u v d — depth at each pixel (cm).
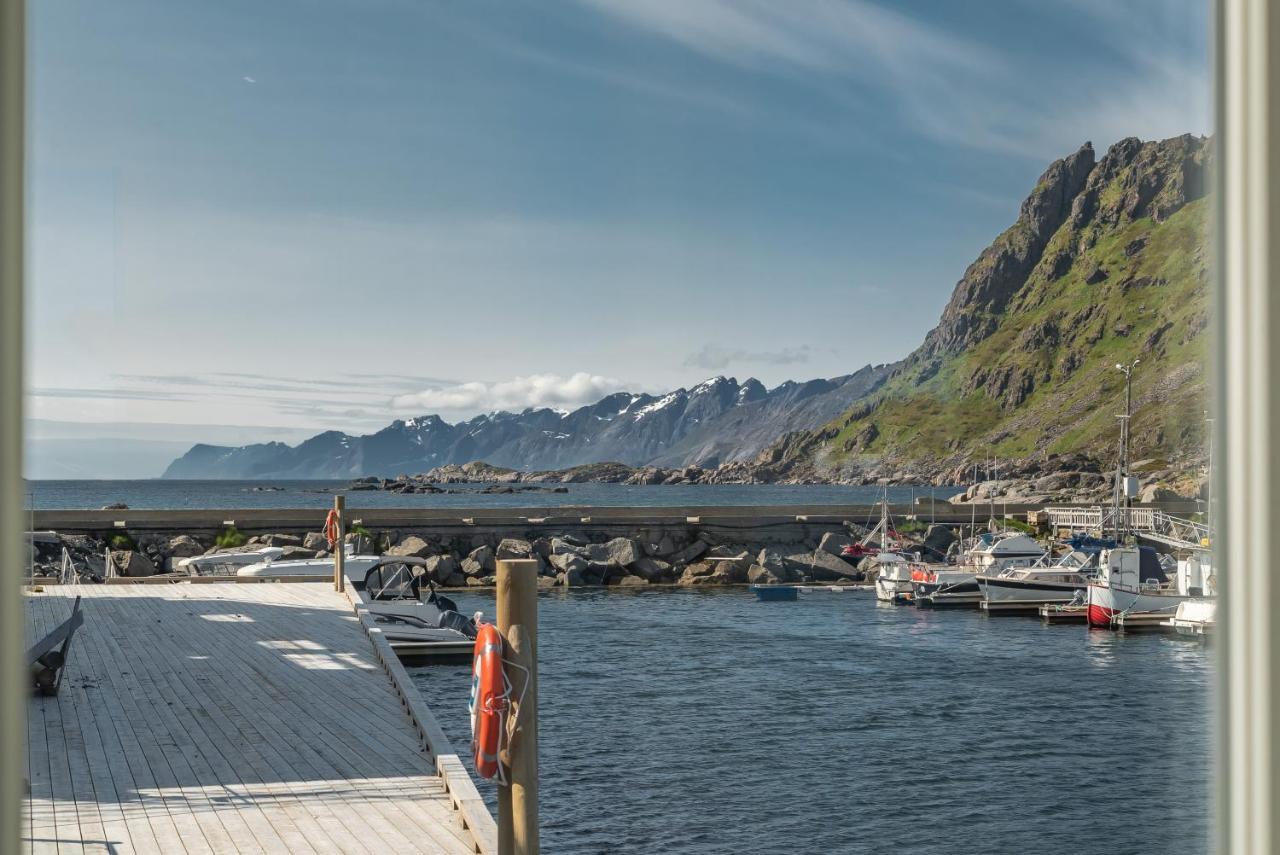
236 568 2791
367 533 3906
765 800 1205
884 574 3553
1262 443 151
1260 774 151
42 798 730
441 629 1892
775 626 2877
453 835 661
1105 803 1099
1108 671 1870
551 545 4050
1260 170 151
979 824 1079
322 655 1286
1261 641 152
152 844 639
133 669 1194
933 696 1830
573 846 1060
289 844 643
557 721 1611
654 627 2820
